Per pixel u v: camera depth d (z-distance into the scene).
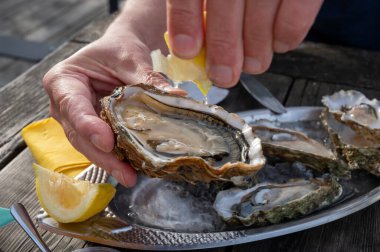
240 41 0.45
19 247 0.46
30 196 0.51
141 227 0.45
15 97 0.67
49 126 0.58
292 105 0.65
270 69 0.72
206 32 0.45
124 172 0.47
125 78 0.54
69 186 0.46
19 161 0.56
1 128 0.62
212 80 0.46
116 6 1.12
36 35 1.52
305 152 0.52
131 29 0.61
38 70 0.73
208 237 0.44
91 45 0.57
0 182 0.53
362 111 0.58
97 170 0.51
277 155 0.54
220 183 0.49
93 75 0.55
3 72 1.32
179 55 0.44
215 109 0.51
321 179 0.50
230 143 0.50
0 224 0.46
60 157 0.54
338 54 0.76
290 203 0.46
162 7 0.64
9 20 1.63
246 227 0.46
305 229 0.46
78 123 0.46
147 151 0.46
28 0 1.79
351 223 0.47
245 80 0.64
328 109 0.58
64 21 1.61
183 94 0.51
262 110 0.60
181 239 0.44
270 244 0.46
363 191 0.49
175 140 0.49
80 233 0.45
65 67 0.54
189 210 0.48
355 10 0.85
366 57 0.75
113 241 0.44
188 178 0.46
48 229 0.46
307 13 0.45
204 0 0.45
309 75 0.71
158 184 0.50
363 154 0.52
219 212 0.46
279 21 0.45
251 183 0.49
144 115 0.50
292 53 0.76
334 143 0.55
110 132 0.45
